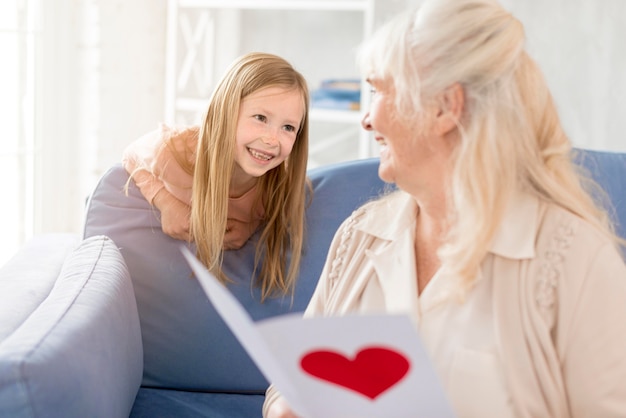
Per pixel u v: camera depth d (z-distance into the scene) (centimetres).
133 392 172
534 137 120
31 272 194
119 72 319
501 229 119
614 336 113
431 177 123
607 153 193
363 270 134
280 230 198
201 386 199
